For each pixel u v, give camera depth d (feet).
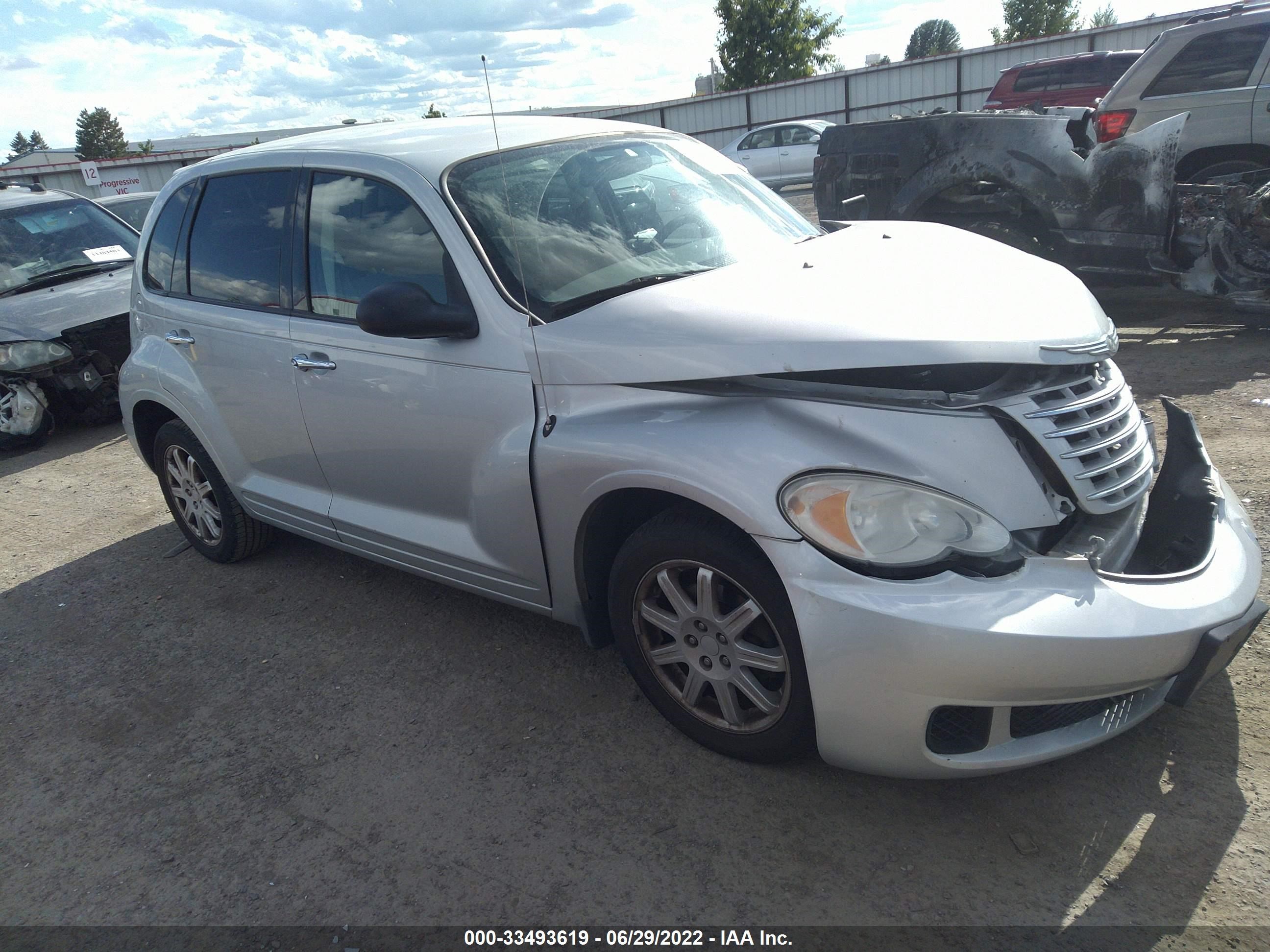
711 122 96.32
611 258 9.89
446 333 9.36
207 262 13.14
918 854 7.66
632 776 8.98
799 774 8.73
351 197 10.98
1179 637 7.05
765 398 7.92
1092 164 20.63
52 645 13.33
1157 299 24.31
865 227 11.80
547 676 10.85
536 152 10.93
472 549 10.34
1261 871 7.04
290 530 13.25
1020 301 8.35
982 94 84.33
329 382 11.10
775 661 7.96
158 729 10.91
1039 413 7.69
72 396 24.36
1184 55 23.06
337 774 9.62
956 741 7.46
